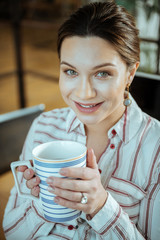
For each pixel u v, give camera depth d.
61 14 5.46
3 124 1.47
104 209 0.68
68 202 0.58
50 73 3.83
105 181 0.80
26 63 4.31
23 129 1.56
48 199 0.59
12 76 3.71
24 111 1.58
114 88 0.65
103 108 0.67
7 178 1.44
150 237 0.77
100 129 0.82
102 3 0.69
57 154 0.65
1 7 6.21
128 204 0.79
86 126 0.85
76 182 0.56
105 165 0.80
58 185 0.56
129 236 0.70
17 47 3.05
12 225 0.82
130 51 0.66
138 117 0.82
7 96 3.29
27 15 5.63
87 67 0.63
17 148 1.54
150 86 1.10
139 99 1.14
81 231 0.77
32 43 5.39
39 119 0.95
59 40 0.68
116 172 0.80
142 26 2.49
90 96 0.64
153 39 2.28
